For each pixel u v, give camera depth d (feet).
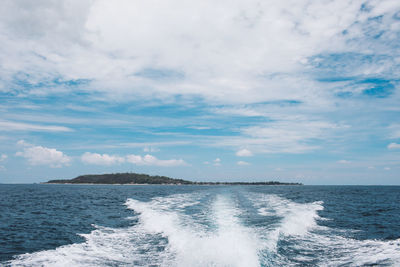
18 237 45.68
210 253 31.99
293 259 33.35
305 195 169.37
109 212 77.46
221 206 83.30
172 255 33.42
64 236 46.19
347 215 74.74
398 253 36.01
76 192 209.36
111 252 35.81
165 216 62.08
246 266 27.94
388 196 176.65
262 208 78.33
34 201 118.73
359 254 35.60
